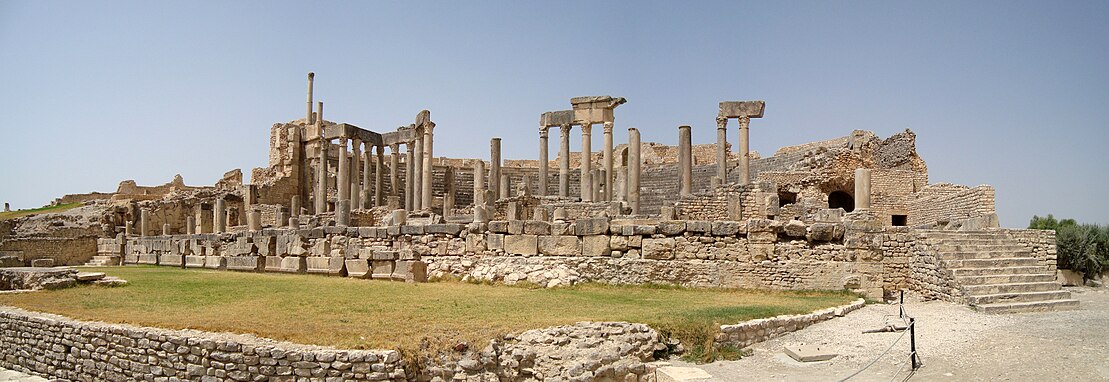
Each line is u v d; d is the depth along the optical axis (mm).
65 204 70250
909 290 22859
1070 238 27922
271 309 18094
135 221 56406
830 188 48469
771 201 28438
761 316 16766
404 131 53406
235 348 13703
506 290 22156
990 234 23766
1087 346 14453
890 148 52031
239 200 58625
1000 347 14641
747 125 41750
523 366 13703
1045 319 17797
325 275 28188
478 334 14281
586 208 36406
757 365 14234
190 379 14125
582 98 45000
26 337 17797
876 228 23094
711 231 23094
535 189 61938
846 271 22703
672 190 53438
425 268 25578
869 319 18062
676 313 16781
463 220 33906
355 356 12922
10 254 48281
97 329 16016
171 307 18828
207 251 35219
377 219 45438
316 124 60031
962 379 12766
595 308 17734
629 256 23406
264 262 31328
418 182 50438
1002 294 20156
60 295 21891
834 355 14594
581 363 13164
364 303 18922
